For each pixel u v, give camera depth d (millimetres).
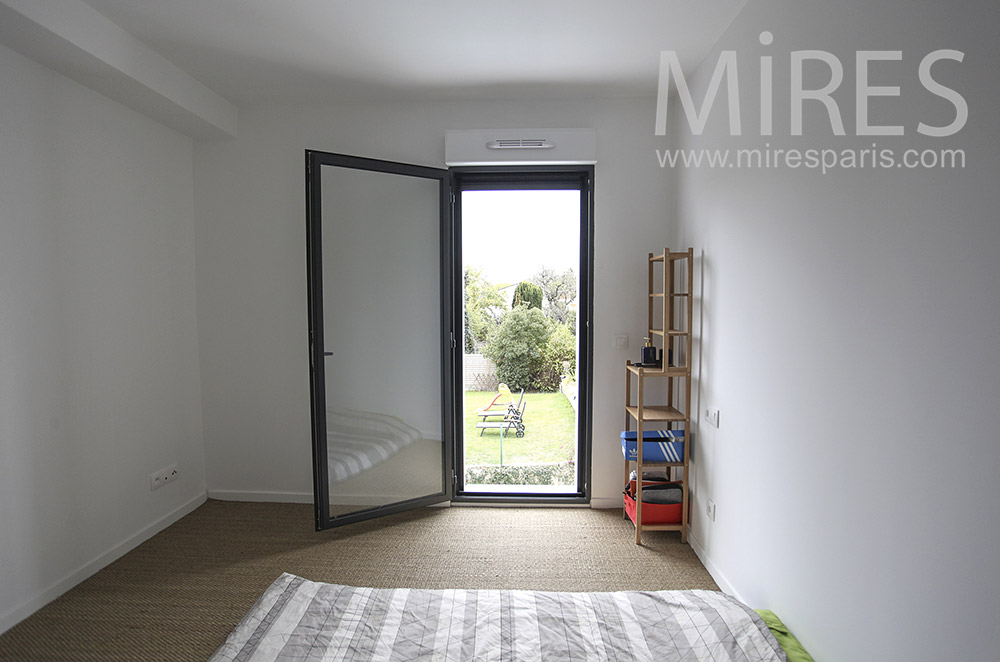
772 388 2098
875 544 1498
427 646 1941
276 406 3719
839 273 1656
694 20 2496
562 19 2490
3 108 2287
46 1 2129
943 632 1264
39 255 2467
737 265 2439
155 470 3270
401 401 3527
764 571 2180
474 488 3875
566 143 3432
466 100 3549
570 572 2797
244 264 3666
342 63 2961
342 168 3232
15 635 2258
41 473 2473
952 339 1227
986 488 1141
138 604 2494
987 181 1131
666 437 3152
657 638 1966
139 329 3131
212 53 2820
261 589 2625
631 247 3555
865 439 1537
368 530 3316
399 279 3467
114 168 2934
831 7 1702
